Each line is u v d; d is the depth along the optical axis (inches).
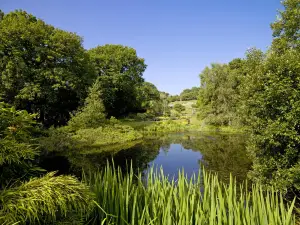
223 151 559.2
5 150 86.9
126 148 606.9
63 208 77.4
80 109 775.1
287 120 207.2
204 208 112.4
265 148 235.8
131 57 1336.1
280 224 104.0
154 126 1093.8
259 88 240.2
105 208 120.5
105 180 134.8
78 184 90.3
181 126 1152.2
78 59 861.2
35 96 755.4
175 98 2733.8
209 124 1145.4
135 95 1365.7
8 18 748.6
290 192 235.1
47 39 795.4
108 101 1163.3
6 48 691.4
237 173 352.2
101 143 641.0
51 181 83.0
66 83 823.1
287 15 413.4
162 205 115.8
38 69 737.6
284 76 216.8
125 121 1275.8
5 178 90.4
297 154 212.8
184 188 131.2
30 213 71.6
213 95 1120.8
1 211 67.6
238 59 1466.5
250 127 258.8
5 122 96.7
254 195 116.6
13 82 698.8
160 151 568.4
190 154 529.7
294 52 236.5
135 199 110.9
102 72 1184.8
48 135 573.9
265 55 326.3
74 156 477.1
